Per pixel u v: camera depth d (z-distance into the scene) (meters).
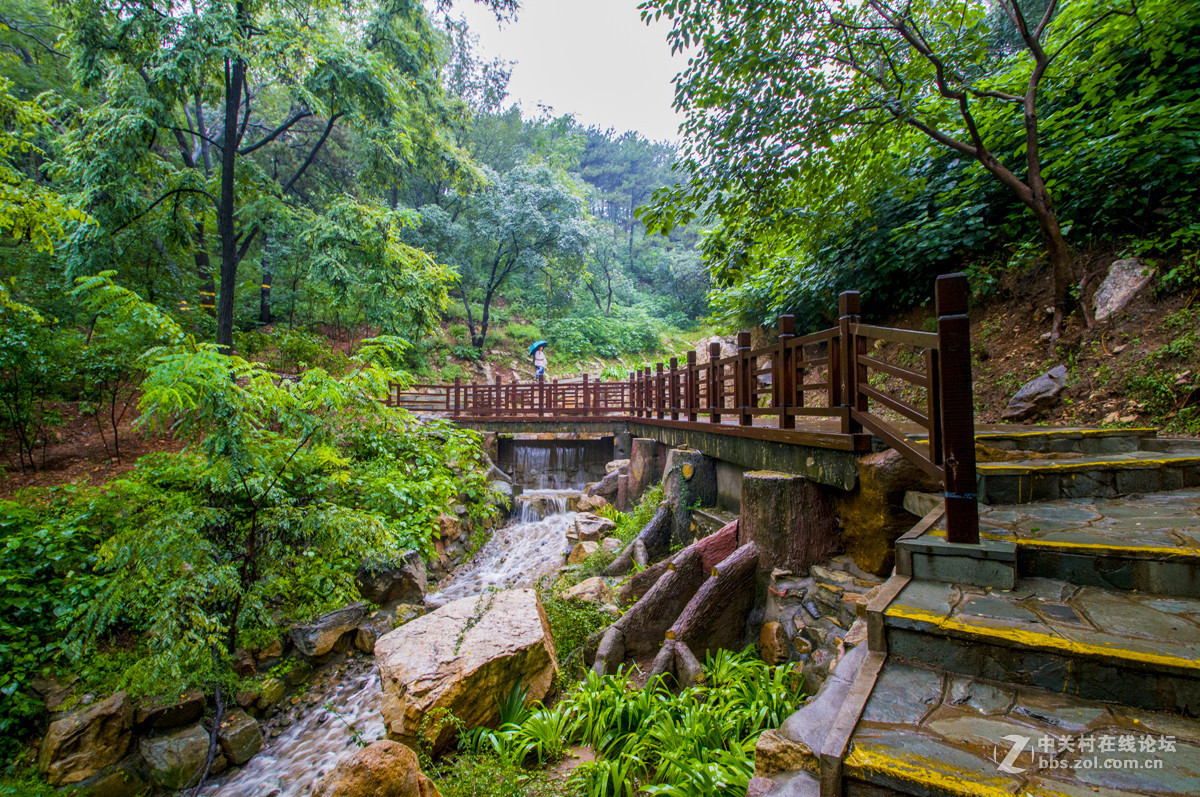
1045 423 5.21
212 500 5.16
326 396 5.10
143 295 9.73
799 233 7.06
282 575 5.62
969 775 1.28
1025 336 6.22
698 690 3.23
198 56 8.15
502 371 21.16
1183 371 4.48
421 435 9.55
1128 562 2.06
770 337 11.71
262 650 5.11
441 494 8.03
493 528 9.16
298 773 4.07
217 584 4.35
